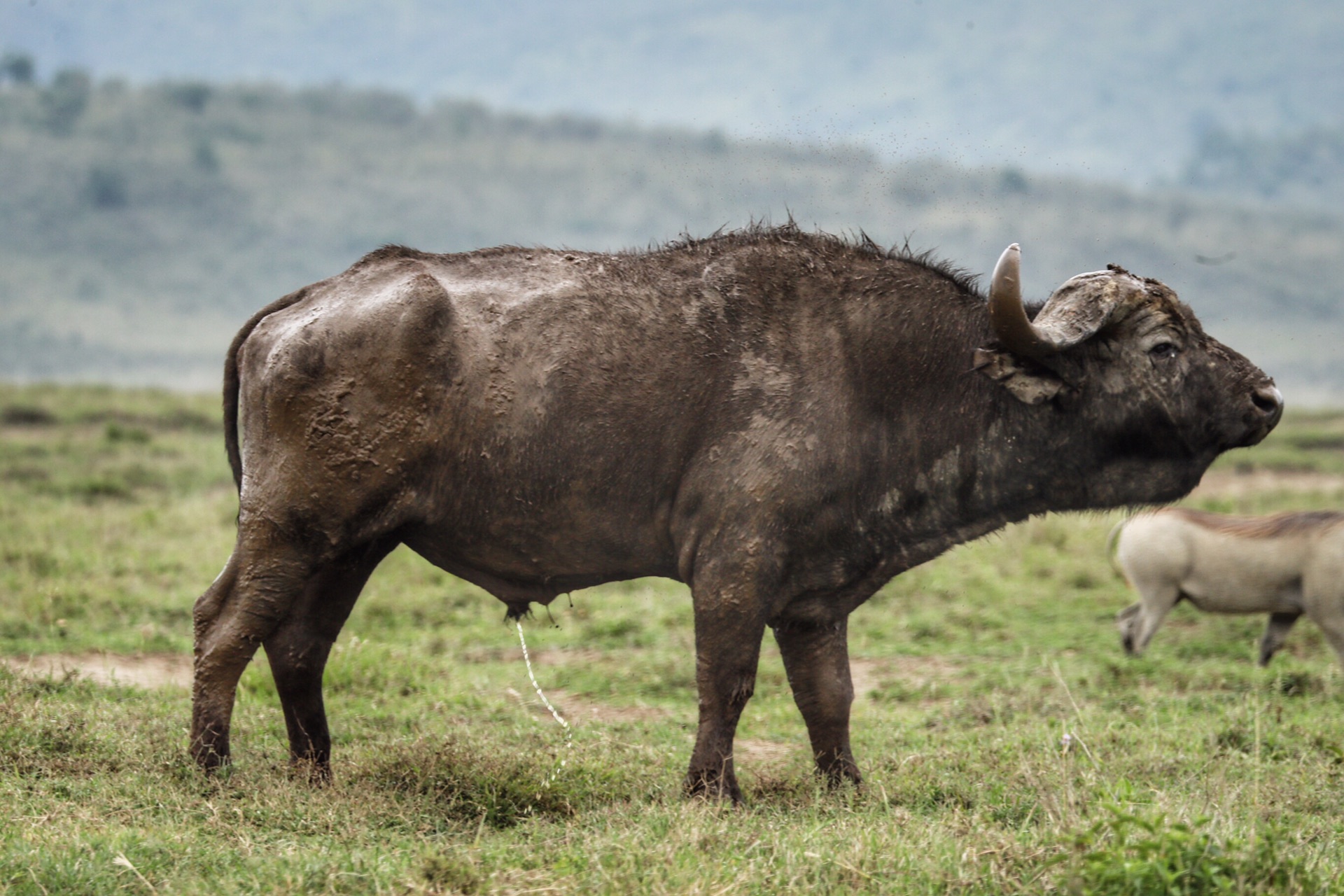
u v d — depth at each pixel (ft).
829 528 71.15
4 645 108.78
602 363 71.10
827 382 71.00
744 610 69.77
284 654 76.02
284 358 70.64
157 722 81.35
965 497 73.36
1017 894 53.98
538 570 74.79
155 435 262.67
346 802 67.41
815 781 75.51
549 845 62.03
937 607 137.69
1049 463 73.15
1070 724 91.25
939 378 72.38
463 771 71.82
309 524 71.15
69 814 63.72
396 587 139.03
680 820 64.08
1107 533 165.99
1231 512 179.52
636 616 130.41
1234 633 127.03
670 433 70.95
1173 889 50.83
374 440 70.23
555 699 104.42
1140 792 70.69
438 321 70.54
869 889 56.13
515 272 74.28
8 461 213.66
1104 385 71.56
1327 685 107.55
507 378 70.85
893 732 93.71
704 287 73.05
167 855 58.49
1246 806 69.15
